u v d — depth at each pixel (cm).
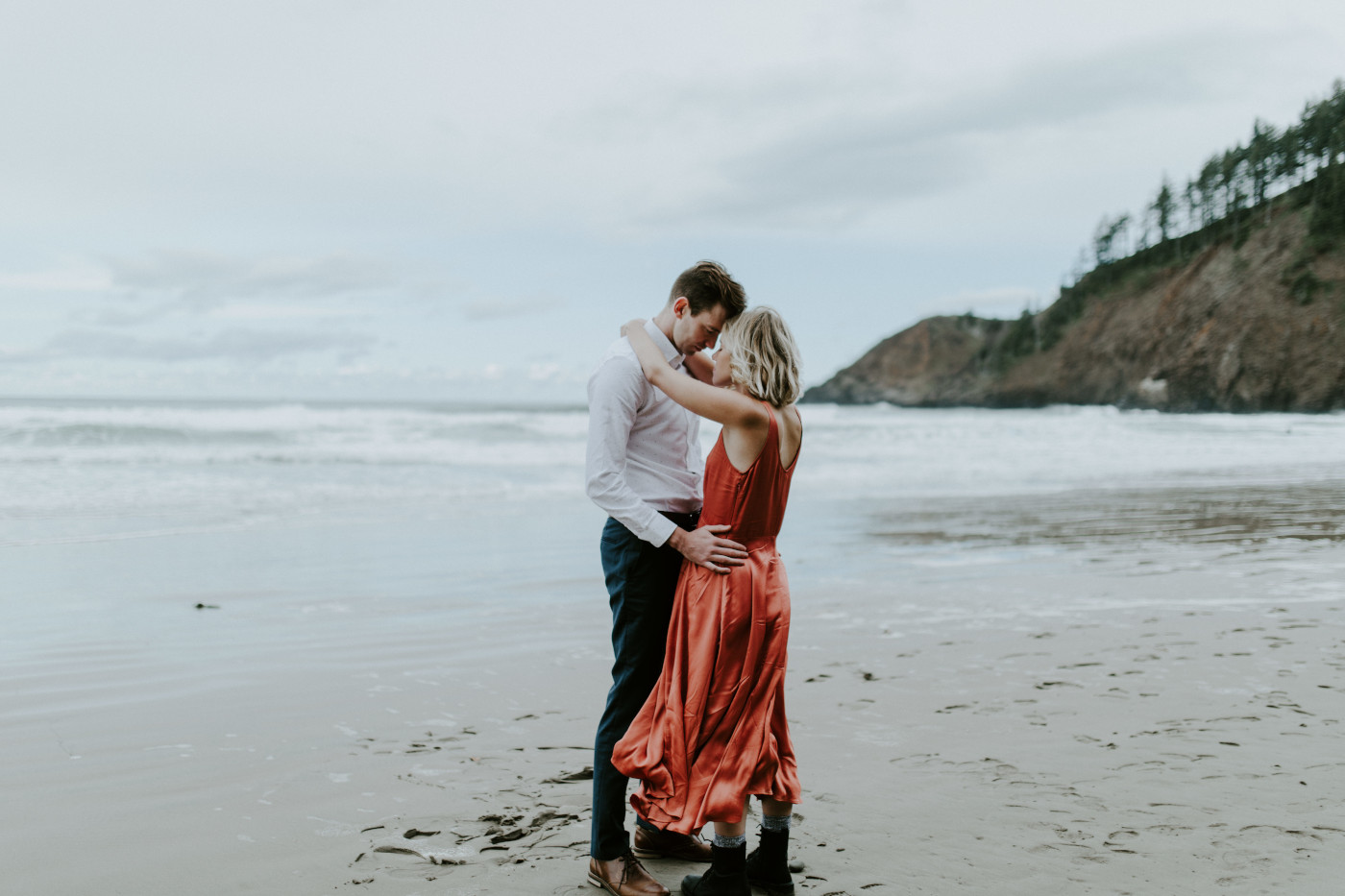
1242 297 8550
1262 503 1130
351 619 523
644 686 235
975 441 2472
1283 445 2398
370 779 290
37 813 263
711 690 219
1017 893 213
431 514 1005
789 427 228
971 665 425
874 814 260
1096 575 661
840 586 627
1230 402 8025
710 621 221
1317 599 568
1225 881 217
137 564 687
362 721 350
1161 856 231
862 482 1444
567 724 347
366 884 220
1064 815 258
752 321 225
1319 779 281
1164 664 421
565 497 1170
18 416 2364
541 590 610
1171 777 284
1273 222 9194
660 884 225
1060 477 1516
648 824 254
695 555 222
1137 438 2653
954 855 234
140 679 406
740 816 211
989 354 13375
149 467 1420
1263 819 253
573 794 279
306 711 363
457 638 484
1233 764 294
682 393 221
